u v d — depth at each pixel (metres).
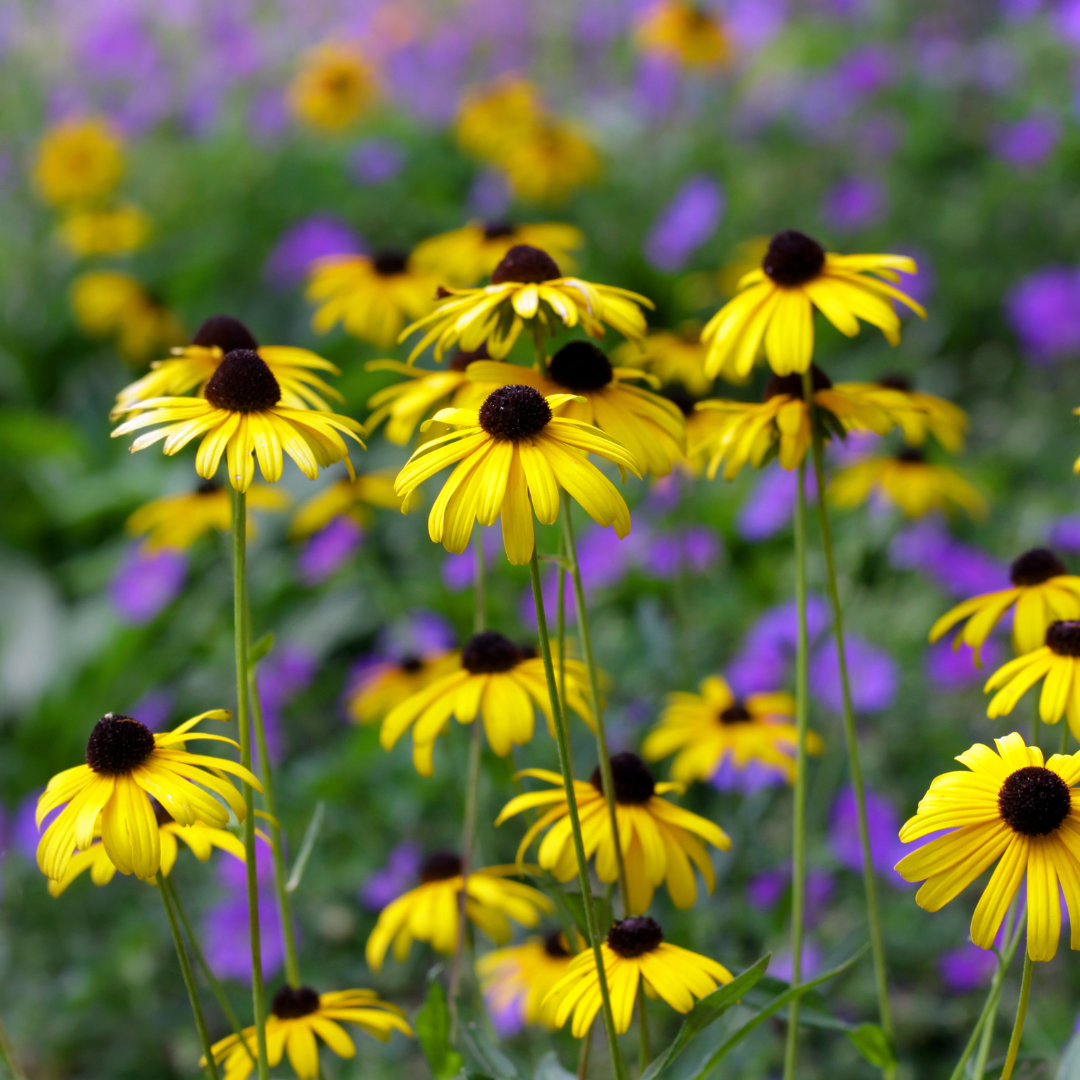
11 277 6.89
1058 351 5.65
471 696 2.06
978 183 7.04
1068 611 1.97
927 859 1.42
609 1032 1.55
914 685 3.77
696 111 7.82
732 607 4.20
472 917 2.24
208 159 7.60
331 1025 1.92
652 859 1.86
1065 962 3.00
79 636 4.96
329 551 4.25
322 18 9.10
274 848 1.94
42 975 3.39
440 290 1.86
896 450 3.66
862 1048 1.92
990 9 8.69
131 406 1.65
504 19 9.09
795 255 1.88
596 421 1.76
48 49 8.22
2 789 4.44
